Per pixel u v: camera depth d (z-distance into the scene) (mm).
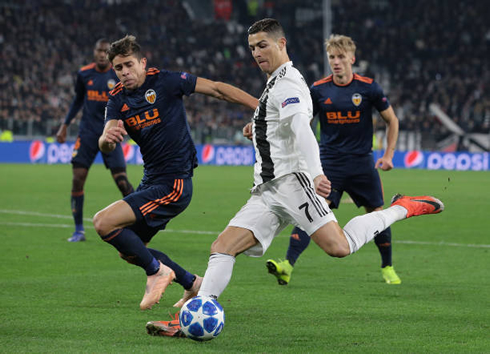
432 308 14695
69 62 107000
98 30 114438
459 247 24719
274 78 12141
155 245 24516
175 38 120938
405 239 26875
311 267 20344
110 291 16234
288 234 28547
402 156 92812
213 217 33719
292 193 12109
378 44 126125
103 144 13484
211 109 106625
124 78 13562
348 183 18891
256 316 13836
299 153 12078
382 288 17031
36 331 12414
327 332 12516
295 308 14609
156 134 13867
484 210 38500
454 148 101188
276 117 12086
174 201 13867
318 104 18844
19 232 27297
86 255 21859
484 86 117438
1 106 93688
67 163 89625
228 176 67375
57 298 15383
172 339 11938
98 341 11742
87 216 33125
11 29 105938
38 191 46812
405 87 118625
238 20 134125
